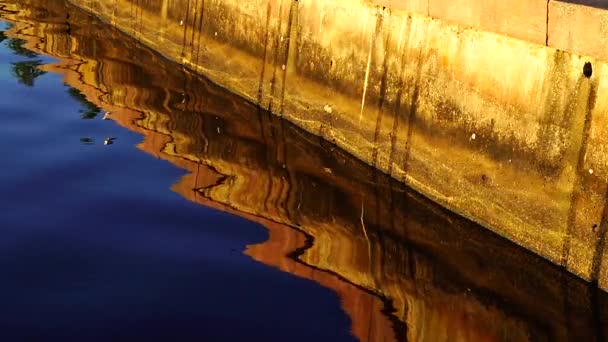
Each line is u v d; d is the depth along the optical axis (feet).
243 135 36.22
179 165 32.68
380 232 28.19
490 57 28.07
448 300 24.52
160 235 27.20
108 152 33.58
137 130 36.27
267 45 39.47
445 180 29.71
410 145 31.22
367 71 33.30
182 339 21.93
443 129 29.89
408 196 30.76
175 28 48.14
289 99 37.86
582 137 25.18
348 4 34.24
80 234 26.96
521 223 27.04
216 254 26.22
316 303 23.89
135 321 22.61
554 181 26.04
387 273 25.72
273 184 31.45
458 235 28.19
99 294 23.77
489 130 28.14
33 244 26.22
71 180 30.73
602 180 24.63
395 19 31.99
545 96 26.30
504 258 26.78
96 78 43.98
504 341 22.95
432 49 30.32
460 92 29.22
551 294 25.00
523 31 26.94
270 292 24.34
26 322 22.39
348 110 34.27
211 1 44.50
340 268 25.85
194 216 28.58
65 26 55.21
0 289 23.79
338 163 33.55
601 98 24.64
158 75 44.98
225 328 22.49
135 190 30.27
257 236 27.48
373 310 23.79
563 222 25.76
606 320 24.00
